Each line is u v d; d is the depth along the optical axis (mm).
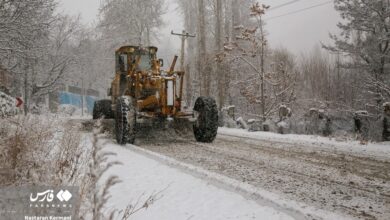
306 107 18031
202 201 4086
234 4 25094
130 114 8500
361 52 14414
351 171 6082
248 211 3793
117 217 3328
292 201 4211
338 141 10070
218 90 17734
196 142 9383
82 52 26406
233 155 7500
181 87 9266
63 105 26312
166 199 4133
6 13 11438
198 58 18875
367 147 8797
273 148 8555
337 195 4668
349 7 14109
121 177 5047
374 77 13844
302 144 9359
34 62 14953
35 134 5020
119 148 7961
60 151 4590
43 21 12898
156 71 9406
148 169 5633
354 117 13156
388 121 11555
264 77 15820
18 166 3795
